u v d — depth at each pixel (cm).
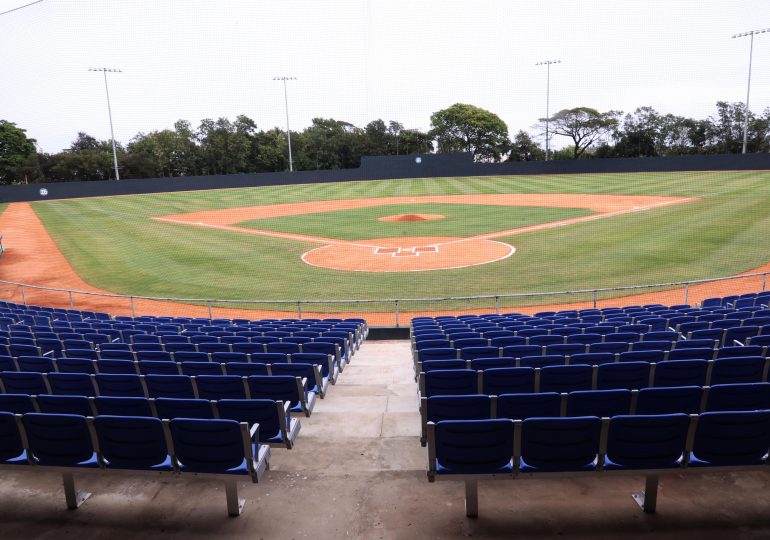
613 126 8969
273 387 688
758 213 3178
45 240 3403
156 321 1470
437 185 6181
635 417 467
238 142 9219
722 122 8400
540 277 1994
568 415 554
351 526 474
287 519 488
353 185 6569
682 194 4294
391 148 9588
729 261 2105
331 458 609
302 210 4503
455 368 752
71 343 1012
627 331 1032
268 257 2570
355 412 758
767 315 1116
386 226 3425
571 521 473
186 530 479
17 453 532
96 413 577
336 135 9581
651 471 480
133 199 5791
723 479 532
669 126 8638
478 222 3434
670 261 2141
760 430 479
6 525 497
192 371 779
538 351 848
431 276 2075
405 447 632
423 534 460
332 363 912
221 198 5662
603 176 6172
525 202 4425
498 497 512
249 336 1124
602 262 2173
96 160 8294
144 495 538
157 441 506
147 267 2475
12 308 1688
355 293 1897
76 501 523
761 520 470
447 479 483
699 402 556
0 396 588
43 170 8250
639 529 461
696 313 1212
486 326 1181
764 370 684
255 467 500
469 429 469
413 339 1109
